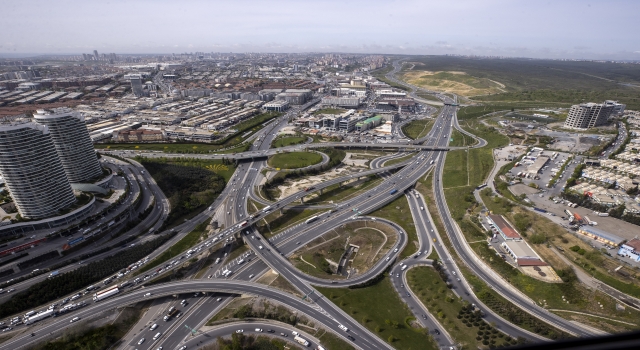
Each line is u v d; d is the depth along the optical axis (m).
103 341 178.75
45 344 175.00
